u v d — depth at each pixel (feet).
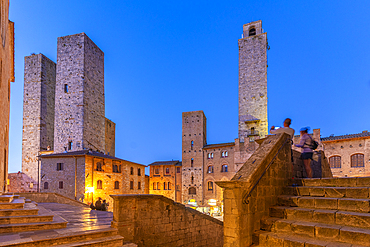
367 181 21.91
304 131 31.76
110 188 121.70
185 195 181.88
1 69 46.03
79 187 104.83
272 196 24.32
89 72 139.74
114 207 29.73
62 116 133.28
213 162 173.27
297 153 32.73
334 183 24.14
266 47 169.37
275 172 25.39
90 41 142.10
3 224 25.18
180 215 39.11
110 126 182.09
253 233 20.83
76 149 128.77
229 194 20.17
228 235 19.77
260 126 162.20
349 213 18.98
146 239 32.81
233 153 162.30
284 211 22.34
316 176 36.09
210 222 44.73
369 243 16.52
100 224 30.30
